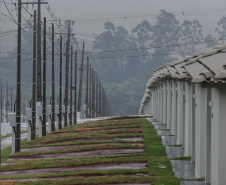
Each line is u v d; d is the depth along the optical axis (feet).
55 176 194.39
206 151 159.43
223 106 131.85
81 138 338.54
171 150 244.01
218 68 109.50
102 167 207.21
